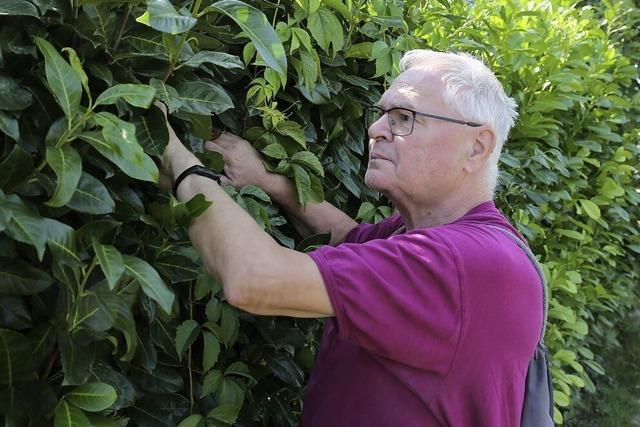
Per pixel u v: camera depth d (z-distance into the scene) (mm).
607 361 4613
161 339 1309
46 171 1049
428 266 1263
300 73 1643
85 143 1095
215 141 1637
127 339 1048
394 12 1944
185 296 1474
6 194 961
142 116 1235
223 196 1271
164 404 1382
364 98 1955
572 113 3266
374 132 1550
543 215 2990
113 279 957
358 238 1784
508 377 1336
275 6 1635
